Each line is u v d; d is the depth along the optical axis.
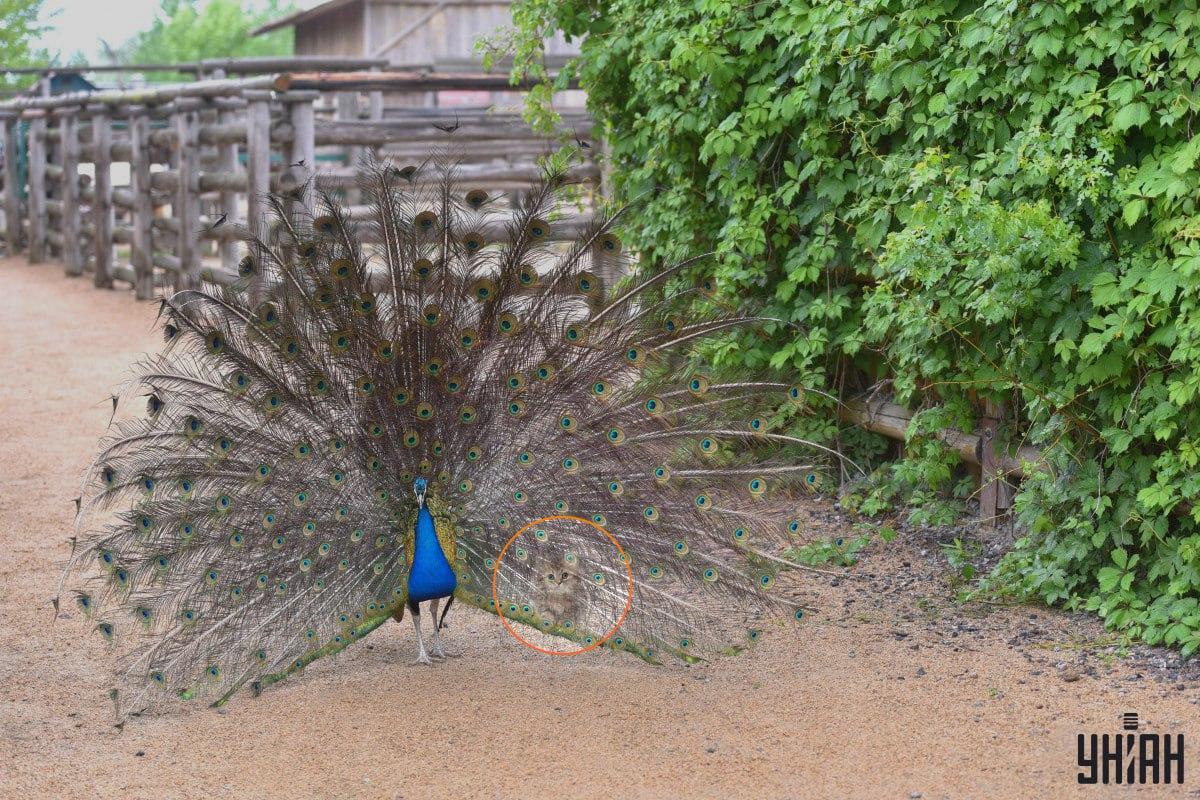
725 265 8.65
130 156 20.52
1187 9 6.03
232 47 48.34
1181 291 6.25
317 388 5.89
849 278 8.58
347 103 22.80
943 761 5.12
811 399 8.70
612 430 6.07
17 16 32.06
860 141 7.83
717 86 8.41
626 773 5.12
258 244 5.93
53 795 4.99
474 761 5.26
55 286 21.81
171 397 5.87
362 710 5.79
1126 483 6.67
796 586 7.36
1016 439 7.62
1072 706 5.59
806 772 5.08
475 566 6.11
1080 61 6.43
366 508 5.99
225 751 5.39
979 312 6.72
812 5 7.97
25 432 11.49
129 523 5.83
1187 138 6.25
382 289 5.94
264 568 5.85
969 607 6.93
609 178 10.40
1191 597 6.34
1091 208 6.56
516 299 6.02
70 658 6.46
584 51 9.71
